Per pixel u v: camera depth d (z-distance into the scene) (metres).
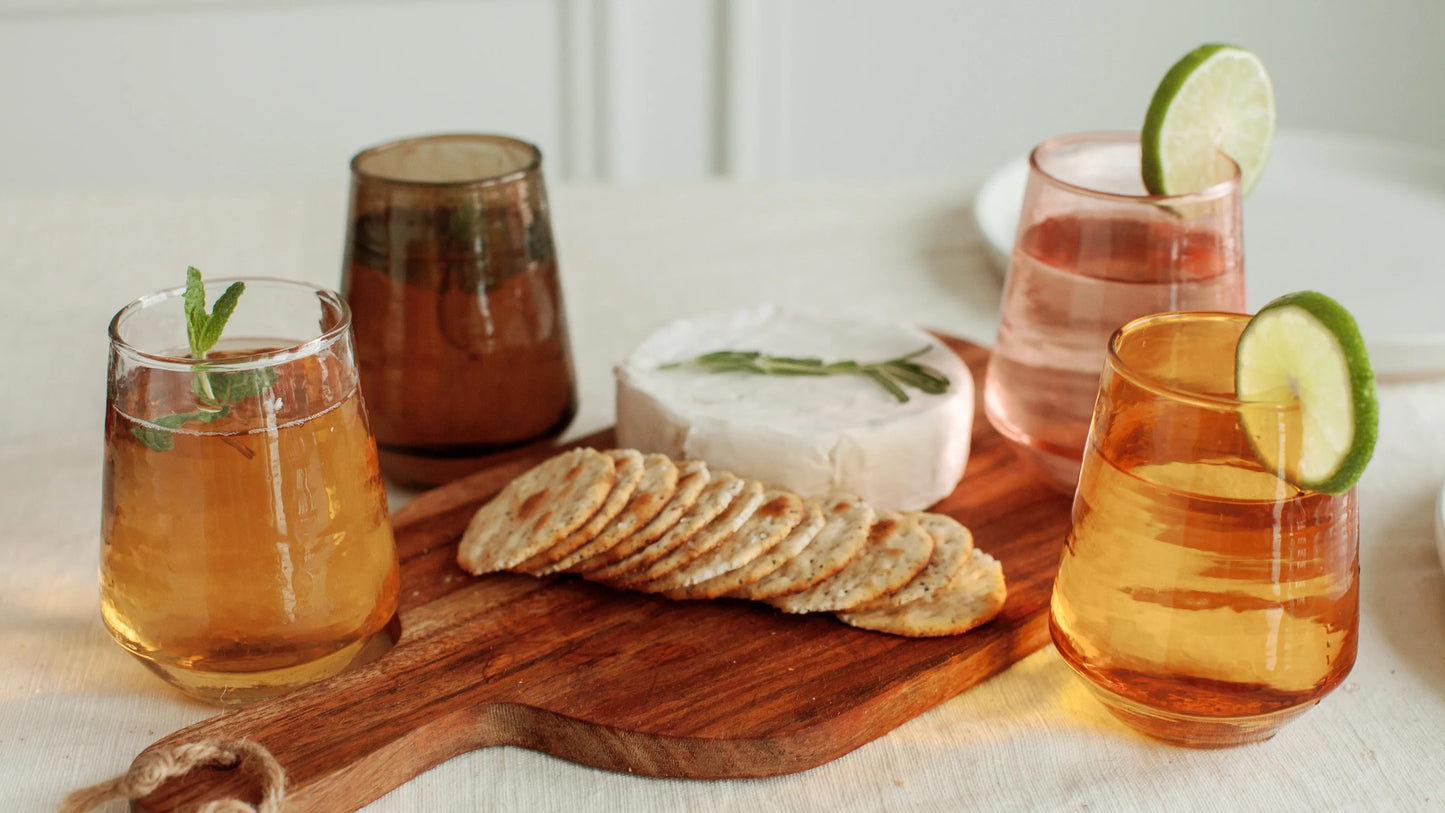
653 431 0.71
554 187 1.08
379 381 0.71
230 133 1.68
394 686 0.61
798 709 0.60
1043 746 0.60
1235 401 0.55
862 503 0.67
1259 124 0.71
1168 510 0.56
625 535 0.65
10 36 1.56
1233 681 0.57
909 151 1.84
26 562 0.68
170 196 1.04
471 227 0.69
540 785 0.59
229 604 0.58
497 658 0.62
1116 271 0.67
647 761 0.59
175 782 0.57
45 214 0.99
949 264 0.95
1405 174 1.01
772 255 0.96
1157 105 0.67
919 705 0.62
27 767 0.59
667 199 1.06
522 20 1.67
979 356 0.83
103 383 0.81
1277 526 0.56
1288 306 0.55
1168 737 0.60
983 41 1.75
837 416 0.70
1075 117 1.81
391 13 1.63
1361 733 0.61
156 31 1.59
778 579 0.64
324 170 1.72
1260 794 0.58
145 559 0.58
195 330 0.58
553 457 0.73
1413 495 0.72
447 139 0.73
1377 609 0.66
